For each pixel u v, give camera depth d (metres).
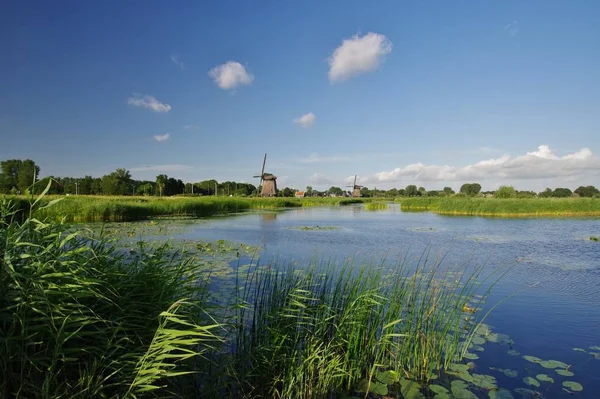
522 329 5.86
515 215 33.44
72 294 2.94
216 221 24.42
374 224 23.67
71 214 20.67
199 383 3.70
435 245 14.33
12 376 2.54
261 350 4.11
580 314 6.56
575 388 4.01
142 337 3.33
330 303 5.34
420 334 4.80
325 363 4.11
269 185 69.81
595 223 24.89
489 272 9.77
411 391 3.97
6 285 2.75
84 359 3.00
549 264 10.87
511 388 4.03
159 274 4.05
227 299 6.02
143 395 2.96
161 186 82.62
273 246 13.42
